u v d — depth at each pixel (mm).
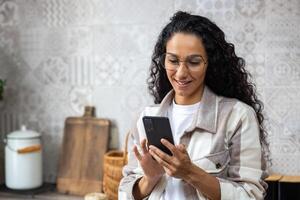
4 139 2211
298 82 1885
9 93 2283
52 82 2219
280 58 1896
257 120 1184
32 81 2248
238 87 1228
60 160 2176
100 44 2129
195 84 1123
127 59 2094
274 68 1903
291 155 1917
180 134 1174
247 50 1925
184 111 1198
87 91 2170
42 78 2230
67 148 2176
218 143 1121
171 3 2006
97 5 2113
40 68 2229
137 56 2076
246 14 1916
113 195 1927
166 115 1229
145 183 1184
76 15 2148
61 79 2203
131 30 2076
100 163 2107
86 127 2152
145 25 2053
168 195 1154
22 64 2252
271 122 1922
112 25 2102
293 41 1876
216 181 1066
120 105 2123
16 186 2107
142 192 1200
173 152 1035
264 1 1893
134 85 2094
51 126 2242
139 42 2068
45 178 2275
